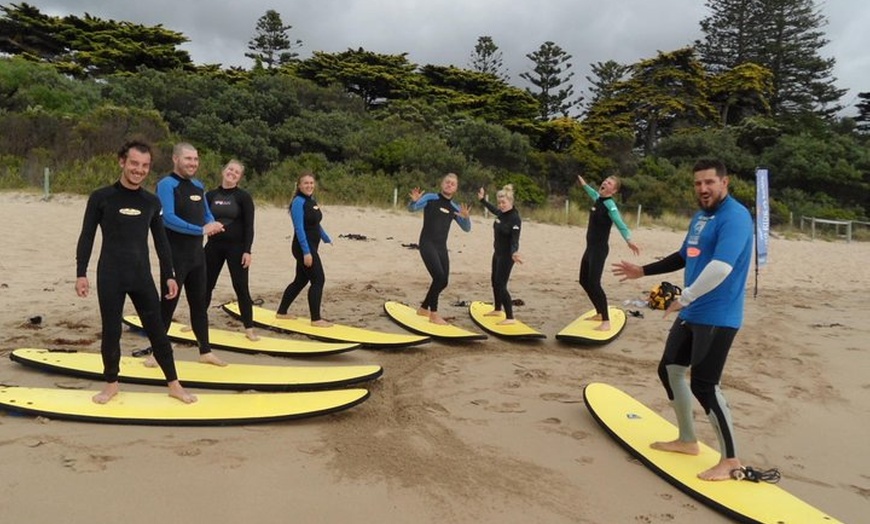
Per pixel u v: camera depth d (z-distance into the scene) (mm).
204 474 3266
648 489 3418
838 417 4816
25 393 4070
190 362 5102
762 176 10828
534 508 3137
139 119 19906
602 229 6977
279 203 18031
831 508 3354
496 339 6852
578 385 5305
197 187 5043
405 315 7395
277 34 41469
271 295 8391
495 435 4070
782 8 44062
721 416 3438
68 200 15234
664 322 7977
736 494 3291
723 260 3197
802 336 7586
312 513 2961
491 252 13789
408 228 16375
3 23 30141
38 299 7098
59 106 21344
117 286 3947
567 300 9359
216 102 24219
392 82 36312
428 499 3156
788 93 44188
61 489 3023
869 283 13000
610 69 42844
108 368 4051
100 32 31406
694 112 38562
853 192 32969
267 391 4602
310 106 28062
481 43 44469
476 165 24750
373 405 4523
